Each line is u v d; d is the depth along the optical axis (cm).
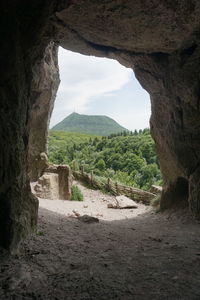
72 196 1415
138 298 322
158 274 394
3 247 412
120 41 742
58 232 593
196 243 568
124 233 658
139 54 827
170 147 927
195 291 342
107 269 408
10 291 321
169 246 541
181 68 756
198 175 802
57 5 558
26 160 561
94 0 550
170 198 979
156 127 995
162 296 328
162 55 809
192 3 559
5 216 423
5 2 428
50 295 322
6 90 438
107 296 326
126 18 616
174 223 802
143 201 1434
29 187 561
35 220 559
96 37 728
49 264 411
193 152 820
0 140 414
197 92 739
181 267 422
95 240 568
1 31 421
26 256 427
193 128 793
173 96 829
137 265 429
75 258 448
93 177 1803
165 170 1012
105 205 1341
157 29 659
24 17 478
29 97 571
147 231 700
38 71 691
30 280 350
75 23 649
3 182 425
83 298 319
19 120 491
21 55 491
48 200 1217
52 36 659
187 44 718
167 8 573
